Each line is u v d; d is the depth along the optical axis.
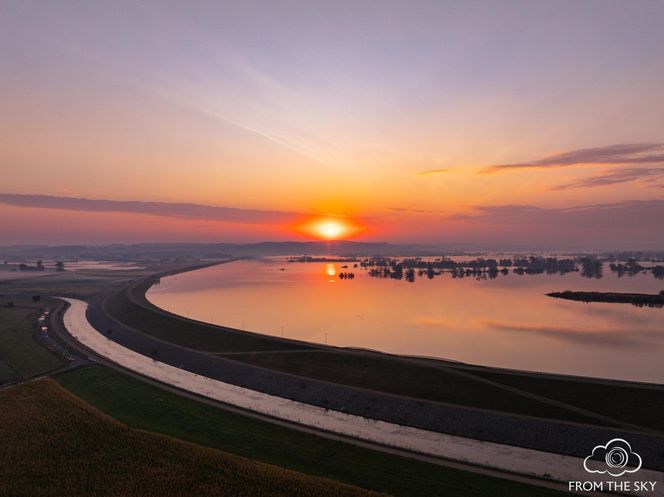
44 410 71.38
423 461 55.78
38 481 52.78
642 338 133.12
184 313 181.50
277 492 49.44
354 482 52.06
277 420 69.69
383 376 83.25
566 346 122.44
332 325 153.62
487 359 109.06
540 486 49.91
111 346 124.62
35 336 128.88
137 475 53.78
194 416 71.75
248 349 105.81
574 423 62.00
